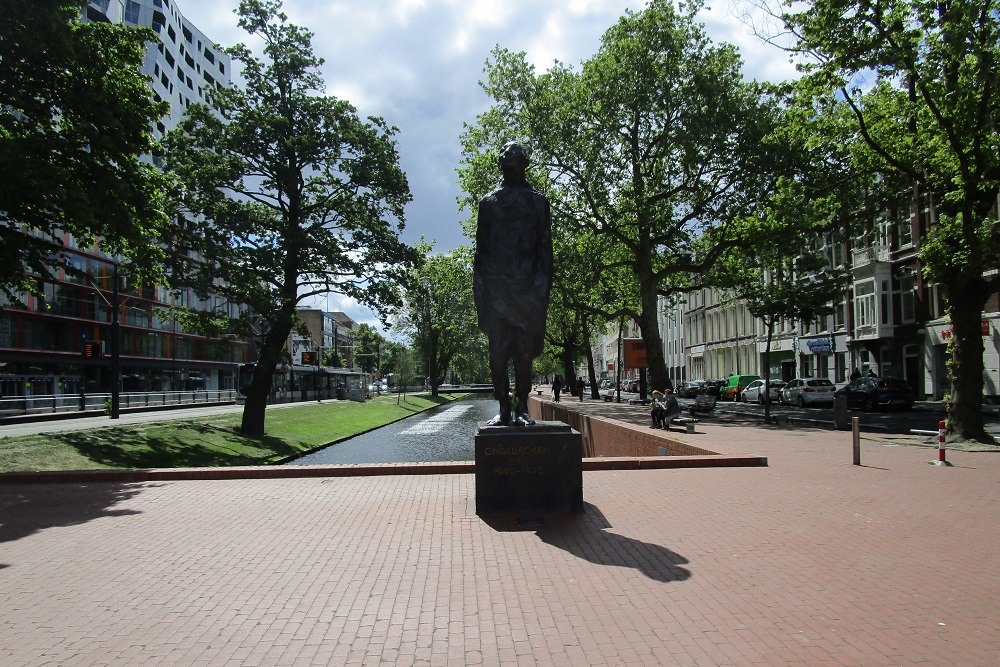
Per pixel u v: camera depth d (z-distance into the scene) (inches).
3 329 1760.6
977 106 570.9
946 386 1392.7
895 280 1533.0
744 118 1109.7
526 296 335.3
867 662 157.6
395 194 1024.9
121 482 430.0
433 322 3088.1
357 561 246.5
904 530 284.0
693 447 501.0
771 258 1137.4
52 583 225.0
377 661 161.6
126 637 178.2
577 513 316.2
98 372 2166.6
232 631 181.8
